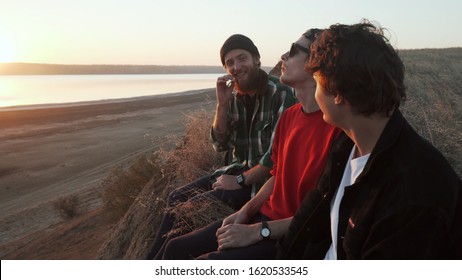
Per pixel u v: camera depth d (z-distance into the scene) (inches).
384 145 46.8
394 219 44.6
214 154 176.9
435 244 42.9
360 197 50.7
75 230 426.0
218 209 114.7
